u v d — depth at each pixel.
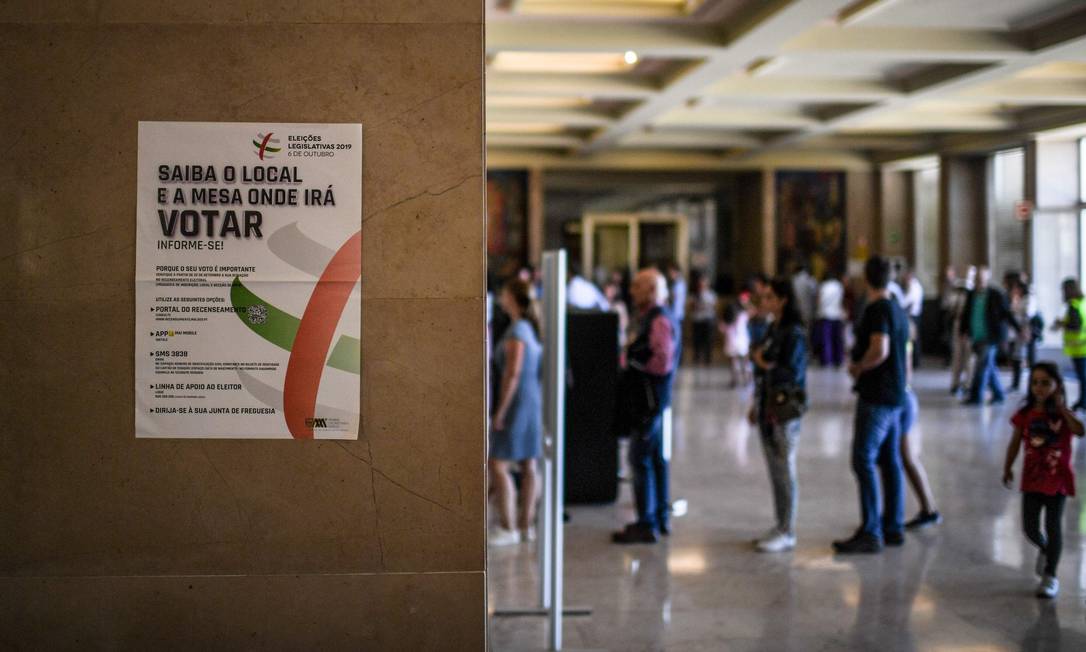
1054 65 15.28
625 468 10.44
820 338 21.05
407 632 4.34
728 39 12.27
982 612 5.82
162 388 4.29
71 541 4.30
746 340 17.81
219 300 4.29
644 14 11.88
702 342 22.14
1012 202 22.05
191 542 4.32
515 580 6.53
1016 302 16.47
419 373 4.32
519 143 22.50
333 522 4.33
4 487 4.30
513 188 25.38
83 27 4.24
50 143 4.26
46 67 4.24
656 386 7.39
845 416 13.76
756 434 12.45
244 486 4.31
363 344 4.31
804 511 8.39
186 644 4.32
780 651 5.22
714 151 25.33
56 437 4.29
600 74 15.62
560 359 5.26
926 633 5.47
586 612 5.85
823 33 12.62
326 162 4.29
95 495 4.30
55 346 4.28
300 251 4.30
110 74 4.26
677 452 11.23
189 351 4.29
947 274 21.17
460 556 4.34
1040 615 5.75
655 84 15.73
